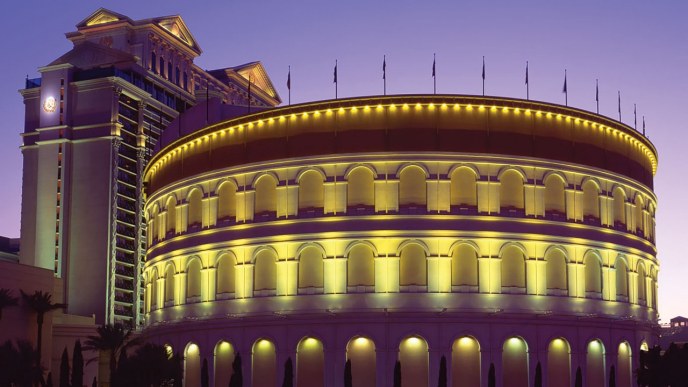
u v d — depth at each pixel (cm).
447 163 7162
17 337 9706
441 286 6988
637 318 7931
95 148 15738
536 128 7431
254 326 7312
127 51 16875
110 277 15250
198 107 9775
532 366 6988
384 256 7038
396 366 6606
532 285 7175
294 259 7281
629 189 8094
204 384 7400
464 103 7244
